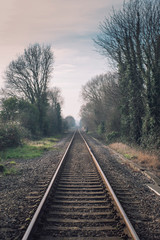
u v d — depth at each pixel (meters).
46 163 11.41
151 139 13.75
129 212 4.98
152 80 13.91
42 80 32.69
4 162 11.55
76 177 8.31
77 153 15.18
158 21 13.93
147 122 14.52
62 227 4.23
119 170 9.65
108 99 25.27
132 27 15.75
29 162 11.77
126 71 17.69
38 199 5.70
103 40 18.39
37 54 31.73
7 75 31.66
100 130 34.72
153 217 4.82
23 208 5.25
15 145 17.75
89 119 51.84
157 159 11.05
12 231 4.15
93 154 13.70
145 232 4.11
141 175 8.81
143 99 15.92
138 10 15.34
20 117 24.45
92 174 8.88
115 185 7.18
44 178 8.23
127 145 17.45
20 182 7.65
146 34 14.64
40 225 4.20
